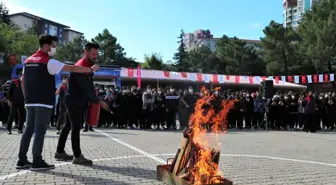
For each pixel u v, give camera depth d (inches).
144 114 627.2
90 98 230.7
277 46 1899.6
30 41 2187.5
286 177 227.3
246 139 478.3
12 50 1955.0
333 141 482.9
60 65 215.0
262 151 354.0
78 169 228.8
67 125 256.7
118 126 631.8
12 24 2576.3
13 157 267.4
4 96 585.3
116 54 2807.6
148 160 273.4
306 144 436.8
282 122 699.4
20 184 188.1
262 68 2288.4
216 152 182.1
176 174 185.9
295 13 4387.3
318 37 1673.2
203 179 168.1
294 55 1910.7
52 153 290.7
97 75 870.4
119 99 623.2
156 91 670.5
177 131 590.9
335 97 735.7
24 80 219.3
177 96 644.1
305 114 658.2
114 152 309.7
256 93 749.9
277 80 1230.9
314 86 1793.8
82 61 240.7
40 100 215.8
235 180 214.8
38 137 219.6
